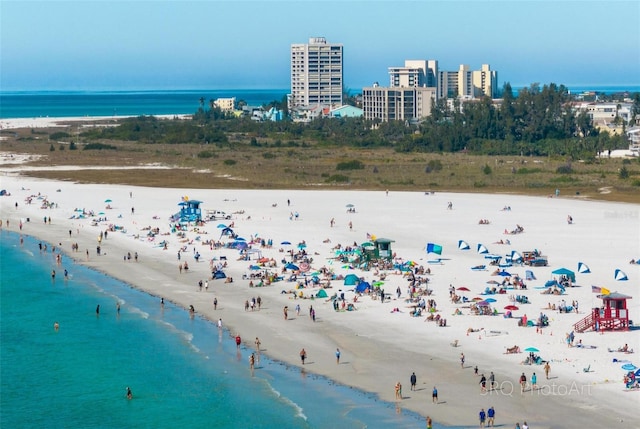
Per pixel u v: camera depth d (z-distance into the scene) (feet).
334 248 484.33
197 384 284.20
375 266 433.48
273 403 263.70
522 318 327.06
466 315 343.05
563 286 384.06
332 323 342.03
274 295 390.01
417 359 295.07
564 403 250.78
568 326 323.57
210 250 494.59
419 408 253.44
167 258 480.23
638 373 263.70
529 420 240.32
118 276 442.09
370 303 367.66
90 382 290.76
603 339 306.14
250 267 439.63
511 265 433.89
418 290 381.40
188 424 252.83
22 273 453.17
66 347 328.29
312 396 267.59
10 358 317.01
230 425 249.55
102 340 336.29
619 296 316.40
